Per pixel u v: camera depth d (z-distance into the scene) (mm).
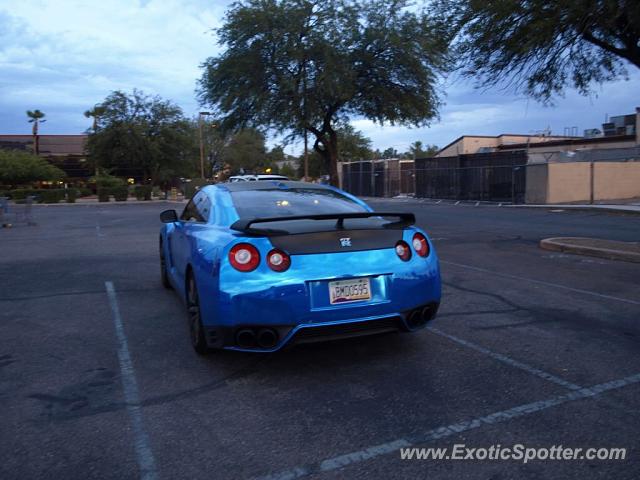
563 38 8586
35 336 5086
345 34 18672
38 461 2848
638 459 2807
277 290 3695
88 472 2742
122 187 39281
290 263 3775
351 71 18656
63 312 5973
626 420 3230
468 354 4426
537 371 4035
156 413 3414
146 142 44969
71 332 5203
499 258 9461
